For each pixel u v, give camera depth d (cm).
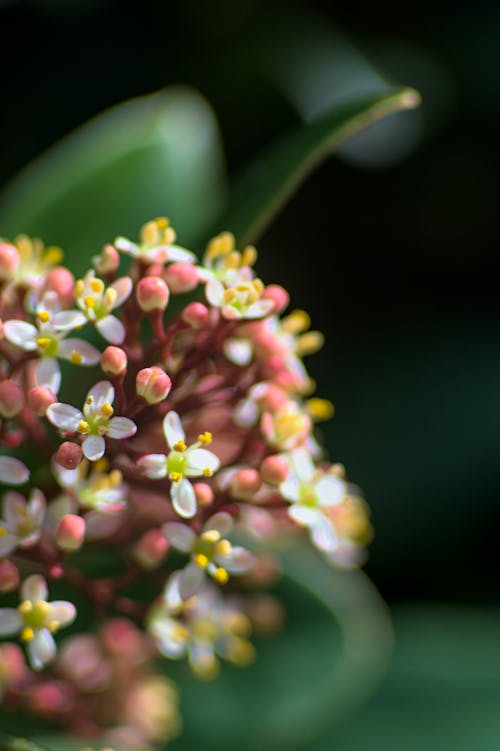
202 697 43
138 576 40
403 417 60
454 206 67
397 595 57
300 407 38
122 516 38
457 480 58
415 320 65
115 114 43
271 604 43
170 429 35
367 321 66
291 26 61
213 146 44
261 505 37
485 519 58
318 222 67
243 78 61
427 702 45
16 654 38
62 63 60
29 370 36
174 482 35
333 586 43
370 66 60
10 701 38
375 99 39
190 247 39
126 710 40
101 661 39
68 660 39
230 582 42
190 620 40
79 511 36
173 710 41
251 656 43
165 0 61
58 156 44
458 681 46
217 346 36
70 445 35
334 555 40
